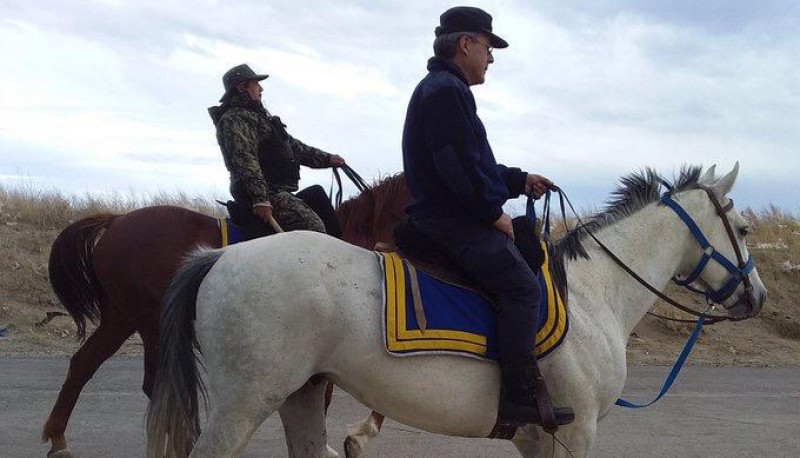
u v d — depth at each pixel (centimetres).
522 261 400
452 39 418
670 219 480
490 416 403
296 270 378
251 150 562
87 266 614
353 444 595
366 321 381
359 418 747
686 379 999
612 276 463
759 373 1071
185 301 393
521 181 452
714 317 496
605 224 477
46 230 1401
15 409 721
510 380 391
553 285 421
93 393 803
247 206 569
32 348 1007
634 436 710
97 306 618
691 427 750
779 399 901
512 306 393
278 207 576
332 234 595
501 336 394
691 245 486
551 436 417
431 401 390
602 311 445
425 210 408
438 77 402
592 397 421
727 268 486
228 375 371
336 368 385
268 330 369
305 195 596
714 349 1209
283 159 584
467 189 387
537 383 393
